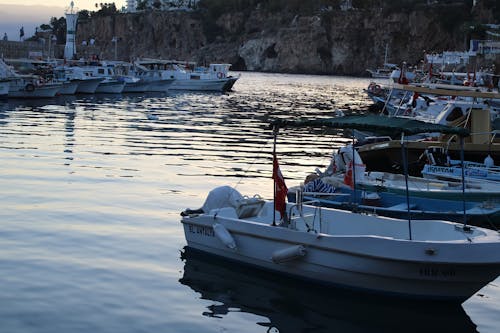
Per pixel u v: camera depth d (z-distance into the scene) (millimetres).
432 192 18375
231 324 10930
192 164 27125
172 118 48250
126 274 13094
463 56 85062
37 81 62281
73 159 27094
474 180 20125
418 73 67812
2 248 14312
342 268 12336
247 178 24297
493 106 37031
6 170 23812
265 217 14688
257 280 13094
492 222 17766
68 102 59875
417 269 11781
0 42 127062
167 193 20922
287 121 13398
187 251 14812
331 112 57875
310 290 12633
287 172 26172
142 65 84062
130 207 18750
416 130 12656
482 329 11109
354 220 14164
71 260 13766
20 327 10375
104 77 73500
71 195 19969
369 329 10938
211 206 14648
